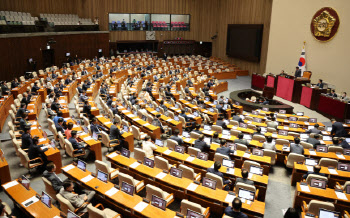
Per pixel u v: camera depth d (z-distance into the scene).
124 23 36.59
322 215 6.45
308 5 21.62
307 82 20.22
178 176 8.02
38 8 29.64
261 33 29.62
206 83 23.56
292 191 9.41
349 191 7.58
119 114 14.68
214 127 12.33
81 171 8.18
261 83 24.34
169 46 39.62
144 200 6.85
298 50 22.98
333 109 16.98
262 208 6.73
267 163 9.40
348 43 18.67
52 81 20.73
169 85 22.31
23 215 7.20
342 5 18.89
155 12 37.38
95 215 6.01
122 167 9.04
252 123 14.05
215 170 7.97
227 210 6.24
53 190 7.27
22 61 22.62
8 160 10.45
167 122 14.03
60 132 10.69
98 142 10.51
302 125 14.34
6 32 20.69
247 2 31.86
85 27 32.28
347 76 18.95
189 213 6.14
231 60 35.97
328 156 10.02
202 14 38.97
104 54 35.16
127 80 23.34
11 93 16.88
